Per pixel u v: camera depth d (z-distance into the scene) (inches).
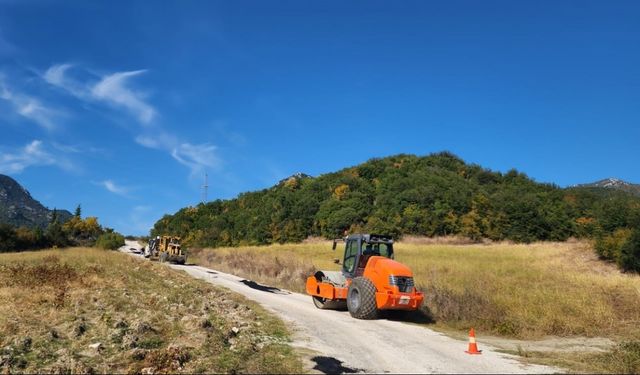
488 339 457.1
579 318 528.4
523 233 2527.1
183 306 522.0
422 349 369.4
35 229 2397.9
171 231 3823.8
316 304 613.3
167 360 300.4
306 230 2891.2
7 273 729.0
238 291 746.2
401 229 2637.8
